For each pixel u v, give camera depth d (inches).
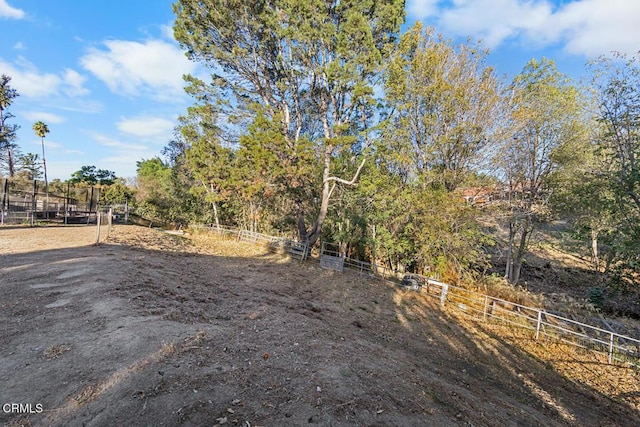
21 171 1839.3
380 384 189.8
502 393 265.9
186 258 617.6
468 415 188.4
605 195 587.2
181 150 1240.2
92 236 664.4
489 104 594.6
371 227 738.2
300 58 695.1
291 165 672.4
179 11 699.4
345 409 152.6
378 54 618.5
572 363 359.9
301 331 266.4
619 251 553.6
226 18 677.3
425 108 660.1
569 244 845.2
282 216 965.2
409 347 336.8
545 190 691.4
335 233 789.2
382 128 645.3
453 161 655.1
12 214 835.4
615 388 313.9
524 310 520.7
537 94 674.8
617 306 628.1
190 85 727.7
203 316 263.7
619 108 534.9
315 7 635.5
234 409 140.0
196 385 153.6
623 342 409.4
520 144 674.2
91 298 263.7
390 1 673.6
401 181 723.4
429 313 478.6
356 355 233.8
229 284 448.8
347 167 802.8
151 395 142.6
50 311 234.8
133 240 691.4
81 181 2198.6
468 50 618.2
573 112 660.1
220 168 713.0
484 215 621.6
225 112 757.3
